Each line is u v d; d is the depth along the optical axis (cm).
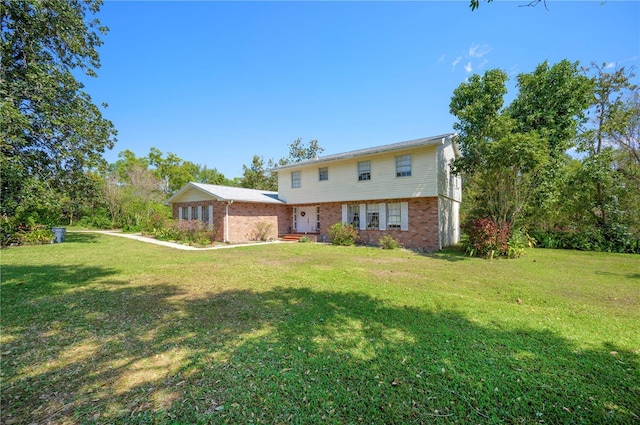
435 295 561
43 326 405
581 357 317
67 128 1423
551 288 629
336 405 237
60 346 344
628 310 488
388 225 1488
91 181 1705
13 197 1220
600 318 445
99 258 1008
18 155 1246
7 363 304
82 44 1470
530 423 217
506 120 1078
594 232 1349
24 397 247
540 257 1090
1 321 422
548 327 402
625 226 1291
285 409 232
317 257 1064
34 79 1222
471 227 1178
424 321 423
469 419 221
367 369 291
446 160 1492
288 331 386
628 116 1331
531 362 305
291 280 684
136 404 238
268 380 272
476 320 427
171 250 1253
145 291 586
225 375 281
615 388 261
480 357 315
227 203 1636
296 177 1889
